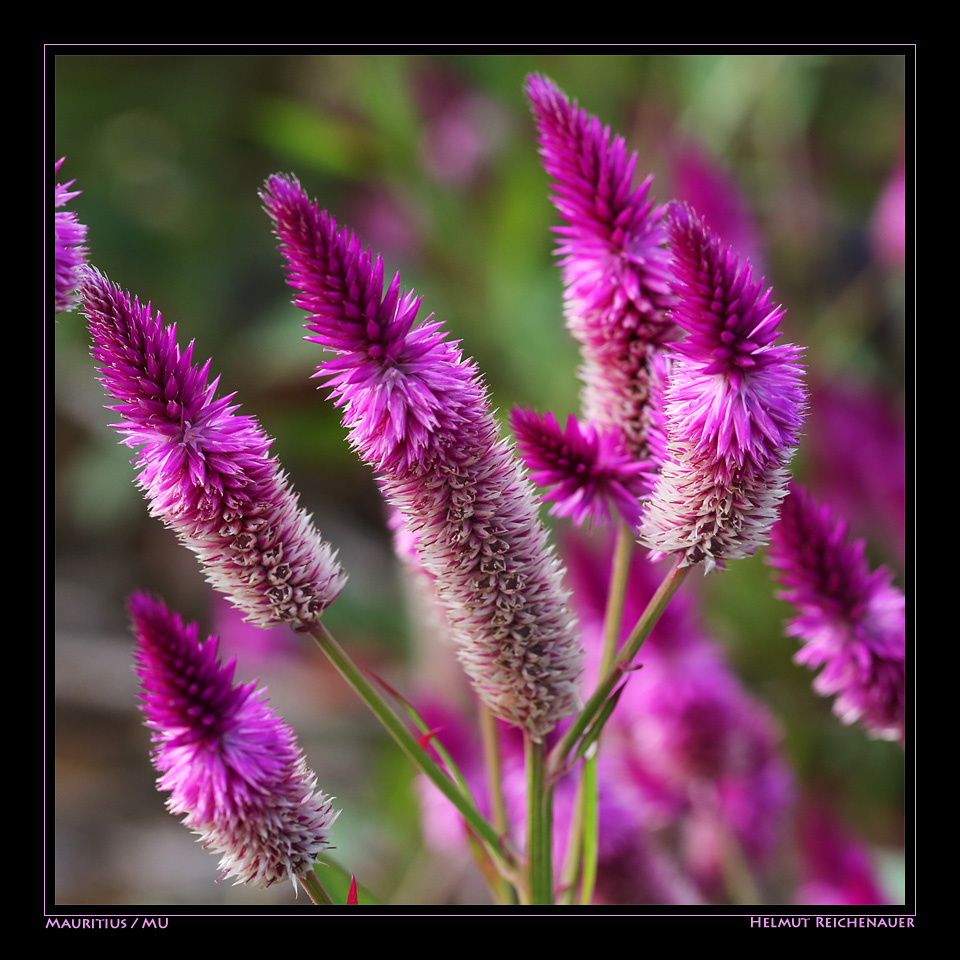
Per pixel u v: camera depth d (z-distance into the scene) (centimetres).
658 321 73
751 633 121
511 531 70
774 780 83
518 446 73
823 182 144
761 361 69
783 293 132
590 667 82
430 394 69
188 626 70
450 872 111
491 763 74
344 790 129
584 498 73
